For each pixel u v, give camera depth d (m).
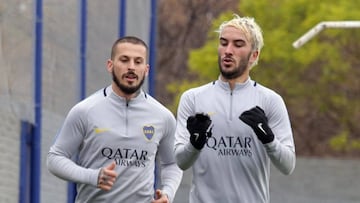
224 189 19.36
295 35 64.25
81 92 33.66
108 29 36.34
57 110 31.94
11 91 29.72
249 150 19.30
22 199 30.06
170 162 21.12
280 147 18.88
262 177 19.55
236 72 19.34
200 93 19.64
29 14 30.42
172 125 20.80
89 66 34.38
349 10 62.44
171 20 88.06
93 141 20.25
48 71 31.23
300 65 66.19
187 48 87.56
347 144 70.75
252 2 65.62
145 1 40.47
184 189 57.59
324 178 63.91
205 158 19.36
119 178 20.22
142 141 20.36
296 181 64.12
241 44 19.33
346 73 67.38
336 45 65.25
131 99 20.42
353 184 63.97
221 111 19.41
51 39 31.45
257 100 19.53
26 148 30.25
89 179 19.75
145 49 20.36
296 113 73.56
